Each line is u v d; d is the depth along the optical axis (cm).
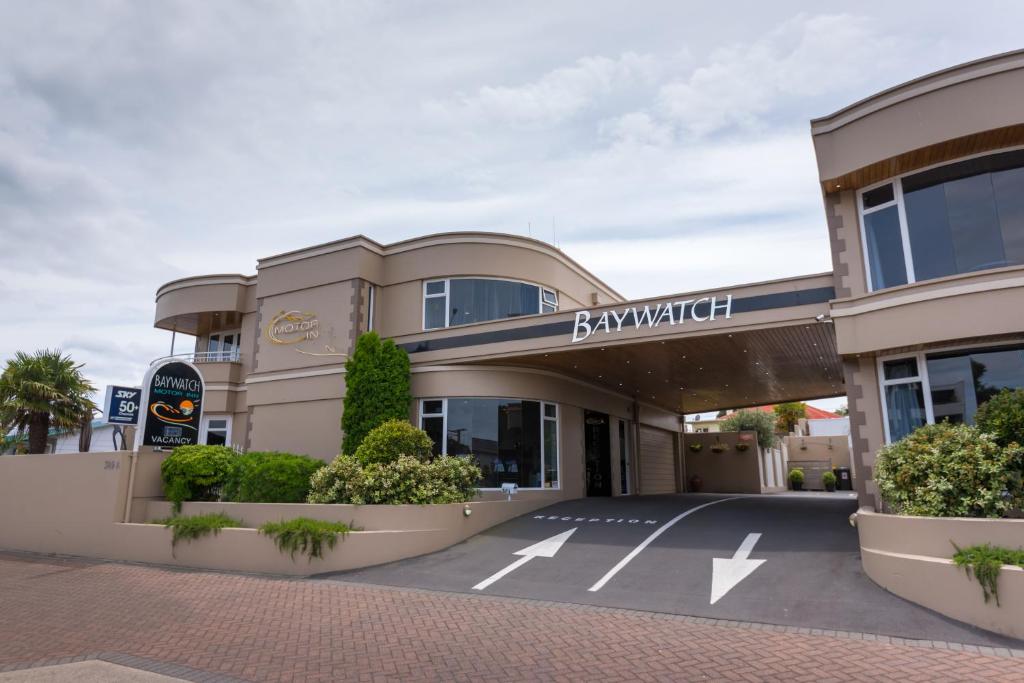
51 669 633
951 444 800
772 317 1232
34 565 1258
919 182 1103
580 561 1030
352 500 1193
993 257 1023
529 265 1831
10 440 2408
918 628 668
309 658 657
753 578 876
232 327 2367
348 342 1762
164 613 855
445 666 623
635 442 2292
